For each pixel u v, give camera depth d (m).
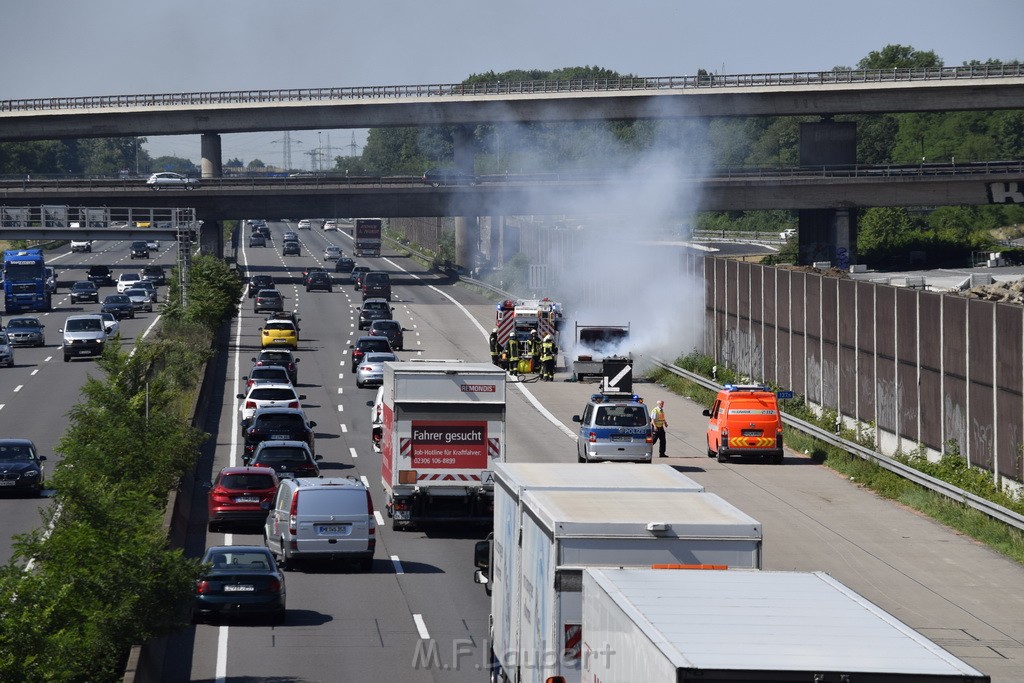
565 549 32.25
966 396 86.38
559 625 32.03
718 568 30.95
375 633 55.00
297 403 117.25
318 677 48.34
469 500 76.75
